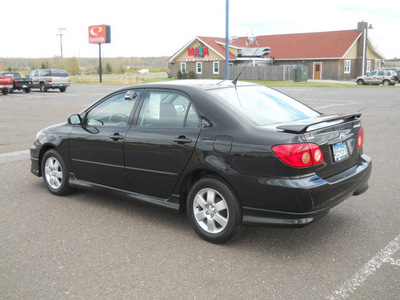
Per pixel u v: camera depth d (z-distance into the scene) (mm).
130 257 3902
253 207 3871
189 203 4309
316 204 3666
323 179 3773
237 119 4020
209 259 3848
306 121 4078
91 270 3660
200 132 4148
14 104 20906
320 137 3807
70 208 5281
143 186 4703
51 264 3781
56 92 32312
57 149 5594
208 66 53719
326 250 3994
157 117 4594
